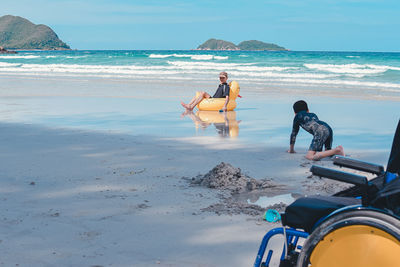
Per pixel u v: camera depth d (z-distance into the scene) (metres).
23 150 7.81
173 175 6.21
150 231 4.17
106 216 4.56
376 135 9.52
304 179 6.11
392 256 2.23
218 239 3.98
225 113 13.16
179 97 16.94
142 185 5.71
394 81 23.66
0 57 63.88
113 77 26.95
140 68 35.03
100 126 10.56
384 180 2.67
